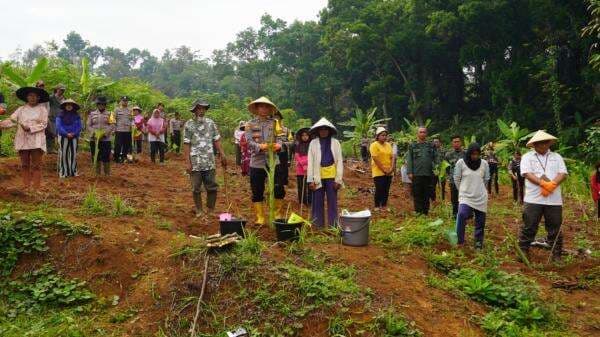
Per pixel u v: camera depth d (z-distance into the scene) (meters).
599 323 5.10
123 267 5.21
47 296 4.86
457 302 5.16
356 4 45.50
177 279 4.87
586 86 24.73
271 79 76.06
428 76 38.22
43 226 5.72
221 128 29.08
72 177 9.63
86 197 7.46
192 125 7.43
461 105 37.97
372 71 46.09
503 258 6.93
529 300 5.27
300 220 6.05
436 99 38.69
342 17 44.66
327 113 55.53
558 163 6.90
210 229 6.67
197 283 4.77
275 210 7.24
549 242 7.04
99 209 6.79
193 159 7.39
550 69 24.59
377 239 6.79
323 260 5.46
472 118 35.34
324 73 55.41
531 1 25.41
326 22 47.91
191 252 5.15
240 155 15.85
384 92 41.34
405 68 40.62
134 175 11.66
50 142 11.88
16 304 4.85
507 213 10.66
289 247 5.61
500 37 29.31
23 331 4.35
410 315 4.66
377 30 38.03
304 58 57.66
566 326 5.02
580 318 5.22
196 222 6.95
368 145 20.47
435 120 38.28
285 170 7.29
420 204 9.04
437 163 9.02
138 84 24.80
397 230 7.49
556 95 24.02
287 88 62.84
